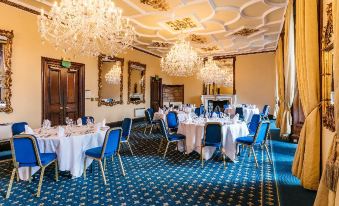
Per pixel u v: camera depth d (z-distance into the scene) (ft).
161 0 20.61
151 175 13.56
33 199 10.49
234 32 30.32
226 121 18.47
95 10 14.58
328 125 9.75
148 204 9.96
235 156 16.56
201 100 47.96
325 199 7.65
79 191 11.32
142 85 40.42
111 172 14.07
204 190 11.37
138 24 26.53
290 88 22.85
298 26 13.57
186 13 23.53
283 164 15.56
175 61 27.66
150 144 22.12
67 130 14.67
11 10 20.16
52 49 23.75
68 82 25.94
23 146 10.68
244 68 45.27
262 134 15.49
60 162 12.37
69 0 14.30
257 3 21.61
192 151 18.89
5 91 19.69
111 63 32.68
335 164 6.88
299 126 21.79
